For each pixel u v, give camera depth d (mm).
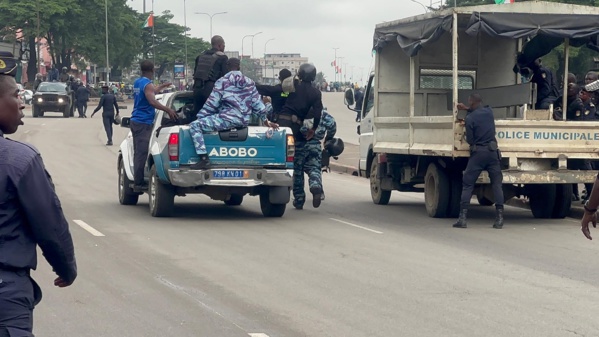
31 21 78688
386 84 17406
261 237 12859
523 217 16141
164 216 14859
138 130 15320
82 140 34031
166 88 16203
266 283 9570
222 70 14625
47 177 4301
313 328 7668
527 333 7578
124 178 16219
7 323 4121
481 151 13992
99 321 7867
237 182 14117
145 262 10688
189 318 7996
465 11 14203
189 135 13945
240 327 7684
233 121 13984
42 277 9695
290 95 15766
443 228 14281
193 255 11211
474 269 10586
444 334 7508
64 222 4367
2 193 4164
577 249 12211
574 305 8703
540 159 14586
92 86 93438
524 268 10695
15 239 4242
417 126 15680
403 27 15984
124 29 88438
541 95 16484
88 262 10625
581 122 14547
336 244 12344
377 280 9820
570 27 14406
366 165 18734
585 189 17547
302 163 16203
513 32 14203
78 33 83000
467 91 16453
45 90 50094
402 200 19156
